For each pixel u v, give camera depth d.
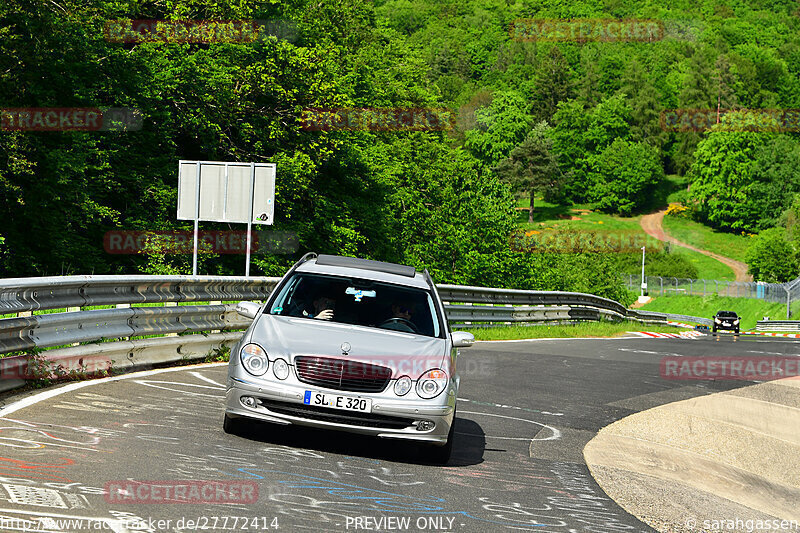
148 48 32.00
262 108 36.47
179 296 11.54
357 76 47.69
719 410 12.88
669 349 24.98
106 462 5.83
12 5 25.33
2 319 7.99
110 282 9.79
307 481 5.96
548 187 149.00
